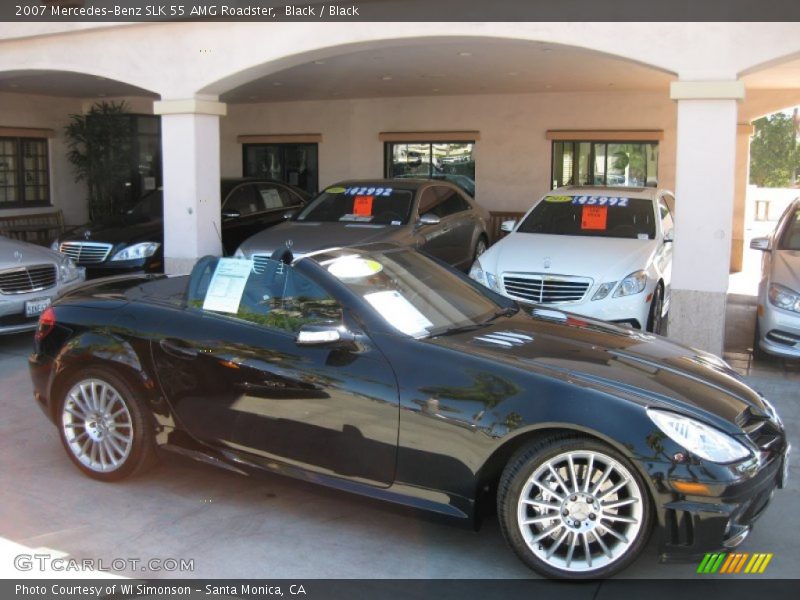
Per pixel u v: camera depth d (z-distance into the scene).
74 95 15.52
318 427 4.14
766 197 24.34
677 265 6.95
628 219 8.65
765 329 7.12
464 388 3.86
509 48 9.04
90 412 4.80
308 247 8.68
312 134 15.76
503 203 14.70
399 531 4.27
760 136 38.00
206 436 4.46
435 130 14.89
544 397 3.73
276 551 4.03
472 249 11.30
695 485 3.49
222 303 4.64
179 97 8.92
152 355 4.57
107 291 5.18
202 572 3.81
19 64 9.61
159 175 16.70
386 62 10.39
